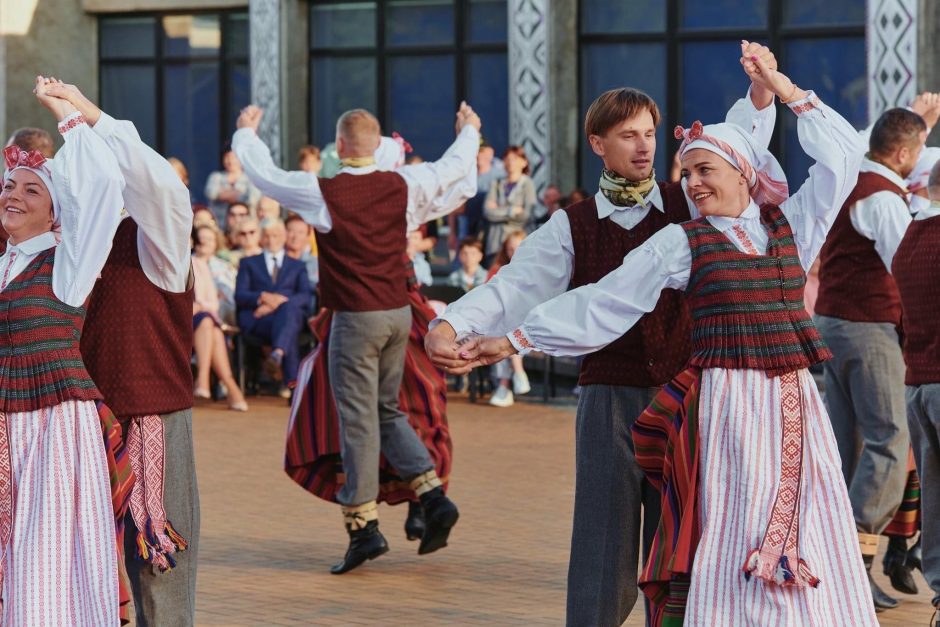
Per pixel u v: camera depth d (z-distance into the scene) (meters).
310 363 8.18
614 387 5.26
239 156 7.95
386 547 7.62
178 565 5.53
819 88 17.14
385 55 19.44
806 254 4.98
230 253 15.30
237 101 20.97
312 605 6.89
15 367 5.00
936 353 6.30
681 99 17.81
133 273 5.42
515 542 8.25
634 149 5.25
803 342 4.86
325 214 7.78
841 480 4.80
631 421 5.25
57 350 5.03
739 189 4.90
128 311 5.41
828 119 4.91
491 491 9.77
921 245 6.32
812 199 4.95
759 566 4.66
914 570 7.80
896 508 6.99
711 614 4.73
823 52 17.11
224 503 9.51
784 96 4.93
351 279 7.82
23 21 21.30
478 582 7.34
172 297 5.47
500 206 16.17
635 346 5.23
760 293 4.83
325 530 8.70
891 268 6.51
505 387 14.14
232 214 15.98
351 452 7.71
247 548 8.19
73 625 5.00
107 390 5.39
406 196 7.93
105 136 5.08
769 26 17.33
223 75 21.02
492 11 18.89
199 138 21.19
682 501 4.84
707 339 4.85
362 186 7.84
